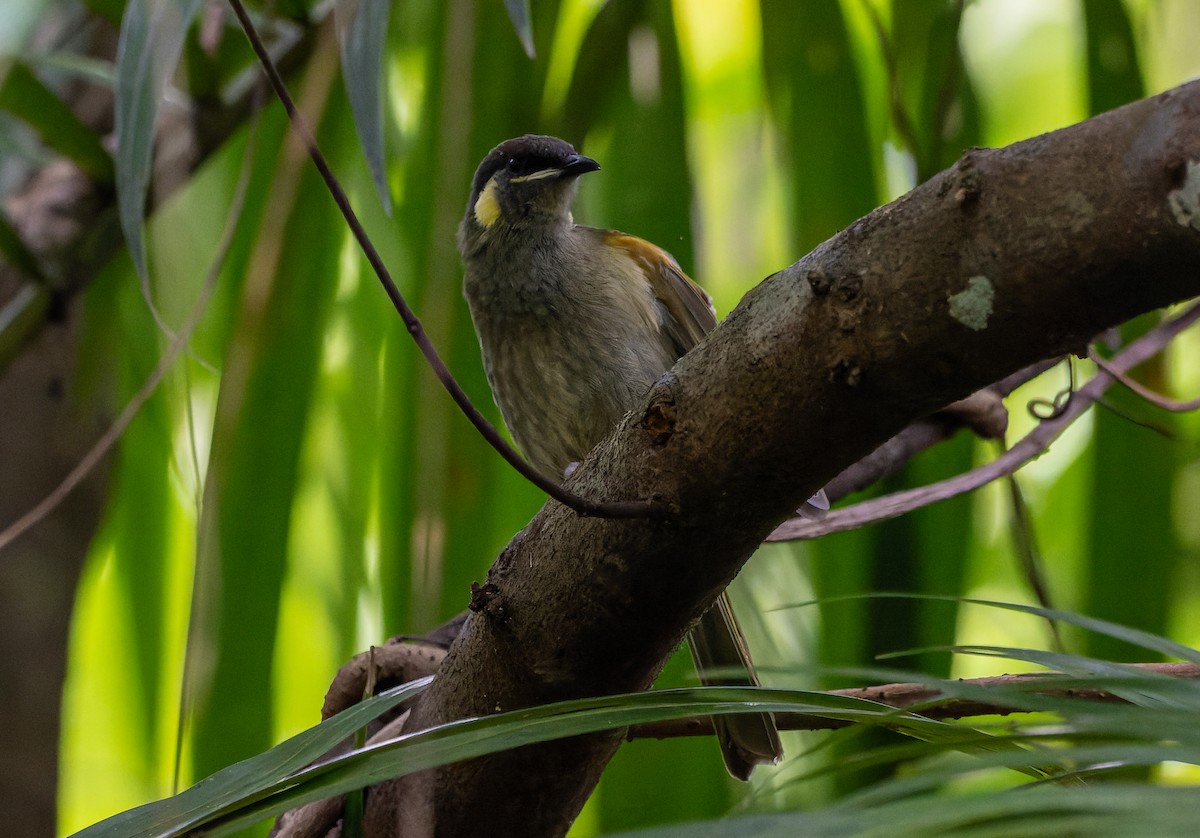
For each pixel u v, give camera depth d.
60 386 8.80
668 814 7.02
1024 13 11.62
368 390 7.36
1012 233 3.14
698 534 3.98
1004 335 3.25
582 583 4.22
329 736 3.26
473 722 2.88
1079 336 3.21
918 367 3.41
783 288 3.65
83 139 7.52
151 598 8.13
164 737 8.38
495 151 8.27
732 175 10.20
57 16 8.92
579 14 7.71
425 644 6.19
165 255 7.78
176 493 8.21
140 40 5.24
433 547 4.84
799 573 7.41
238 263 7.55
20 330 7.71
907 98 7.55
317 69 6.06
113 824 3.06
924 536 7.44
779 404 3.66
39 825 8.19
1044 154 3.11
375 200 7.16
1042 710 2.37
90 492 8.82
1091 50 7.15
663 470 3.93
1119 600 6.97
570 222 8.27
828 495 7.17
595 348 7.98
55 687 8.45
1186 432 7.77
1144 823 1.66
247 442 6.66
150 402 8.05
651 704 2.83
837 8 7.34
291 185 5.89
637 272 8.22
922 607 7.29
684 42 7.64
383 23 4.44
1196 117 2.88
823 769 2.57
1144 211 2.93
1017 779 5.55
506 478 7.05
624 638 4.29
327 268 7.01
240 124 7.40
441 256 5.32
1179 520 7.25
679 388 3.88
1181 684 2.38
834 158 7.33
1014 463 6.62
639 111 7.20
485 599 4.41
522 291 8.03
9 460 8.62
